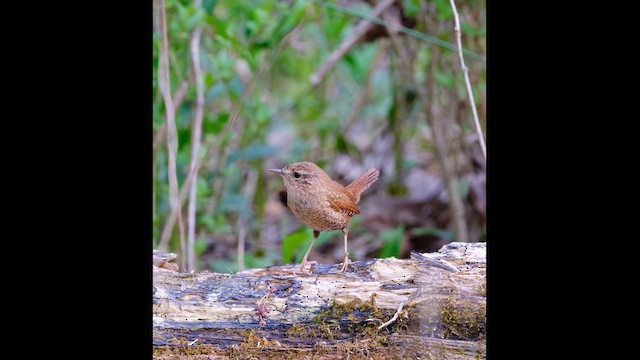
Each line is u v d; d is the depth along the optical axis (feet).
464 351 23.25
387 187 49.60
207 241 43.73
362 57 51.55
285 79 52.11
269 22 37.76
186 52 38.50
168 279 24.44
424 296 23.80
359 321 23.67
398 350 23.49
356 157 50.26
